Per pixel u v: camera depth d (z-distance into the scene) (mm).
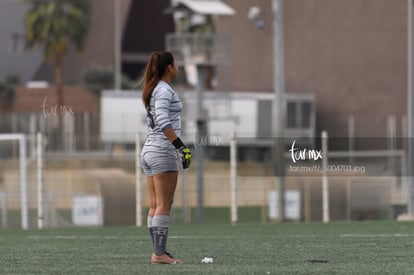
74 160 90750
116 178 69875
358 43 146750
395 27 146000
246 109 122812
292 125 129250
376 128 145625
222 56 87438
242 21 142375
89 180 69188
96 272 24734
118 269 25406
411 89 67312
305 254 29984
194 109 89688
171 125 25812
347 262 27375
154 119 26172
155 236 26641
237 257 29016
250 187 75250
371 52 146500
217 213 69875
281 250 31500
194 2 115125
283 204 64312
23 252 31016
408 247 32438
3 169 84812
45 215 60531
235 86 144250
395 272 24781
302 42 147750
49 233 43562
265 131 121875
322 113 147125
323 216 60594
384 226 47562
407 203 64938
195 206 71250
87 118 101500
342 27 147125
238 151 109000
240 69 144375
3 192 70125
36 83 183000
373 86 146250
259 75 144500
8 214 73688
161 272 24500
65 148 97750
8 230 47812
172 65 26344
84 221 64312
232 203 57906
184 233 42812
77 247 33031
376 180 66000
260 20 87312
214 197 77875
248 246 33250
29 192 73062
